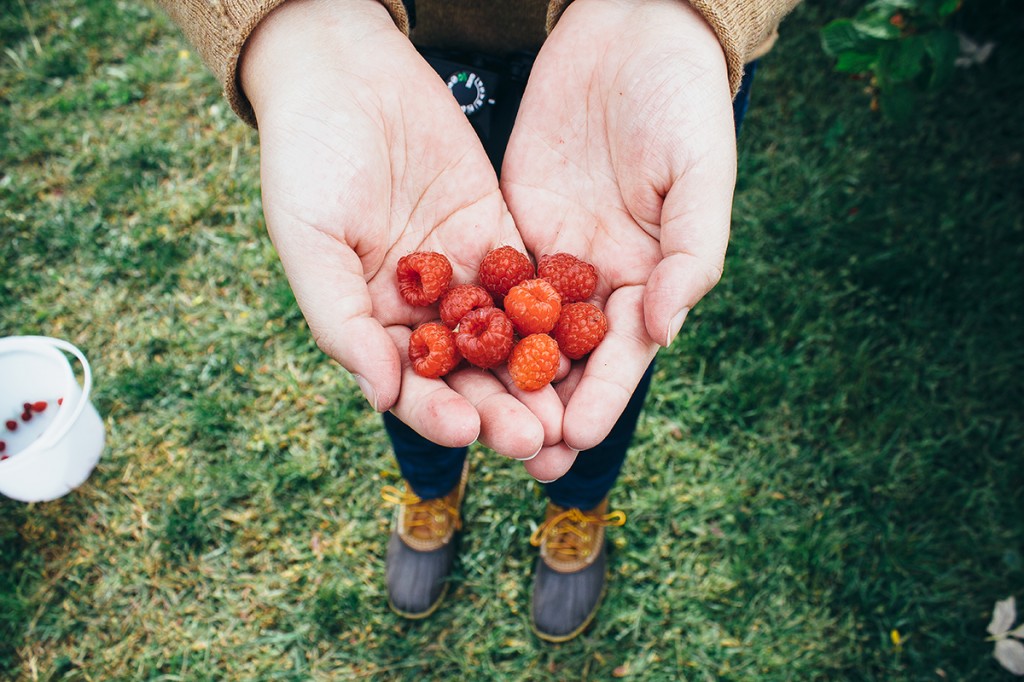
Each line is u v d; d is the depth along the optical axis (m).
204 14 0.38
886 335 0.61
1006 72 0.70
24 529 0.55
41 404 0.57
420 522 0.54
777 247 0.64
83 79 0.72
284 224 0.38
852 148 0.68
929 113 0.69
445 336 0.38
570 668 0.53
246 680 0.52
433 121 0.42
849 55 0.59
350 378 0.60
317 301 0.38
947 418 0.58
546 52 0.42
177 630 0.53
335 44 0.40
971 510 0.56
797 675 0.52
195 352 0.61
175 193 0.67
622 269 0.41
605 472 0.47
